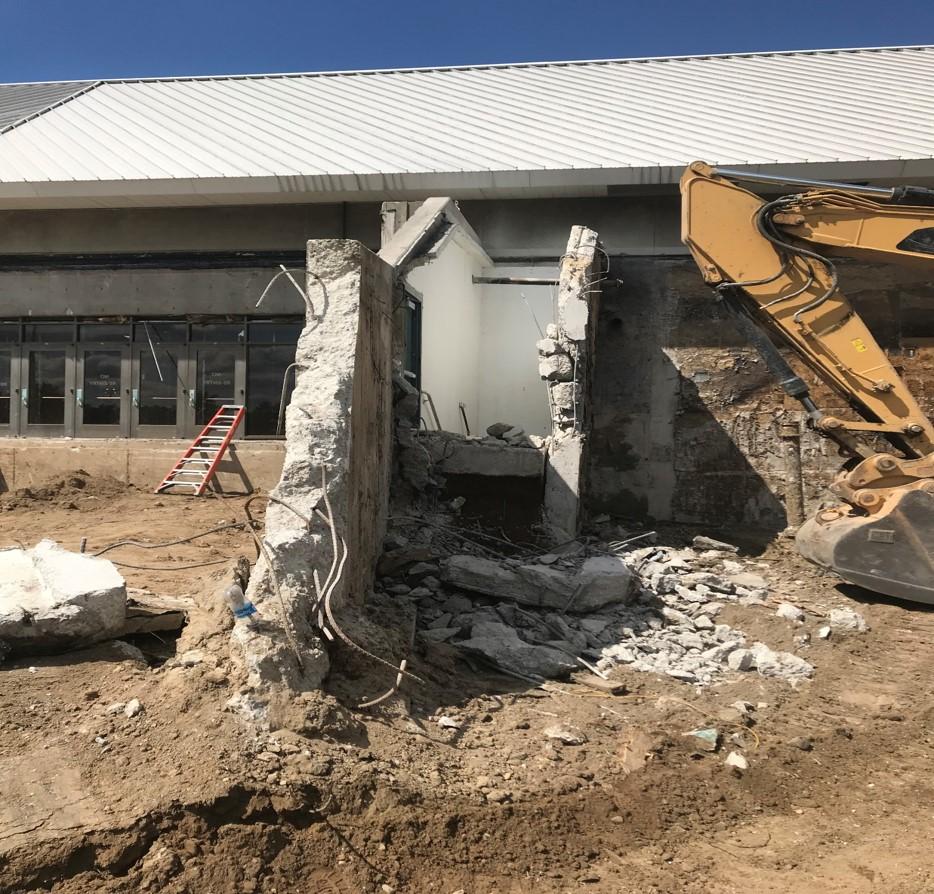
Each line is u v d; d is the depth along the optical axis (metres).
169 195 14.12
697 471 12.17
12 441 13.86
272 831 3.86
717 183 8.31
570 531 9.06
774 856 4.27
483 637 6.58
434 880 3.86
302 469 5.55
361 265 6.64
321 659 4.91
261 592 5.01
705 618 7.54
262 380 15.22
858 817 4.71
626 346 12.38
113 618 5.14
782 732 5.66
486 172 13.31
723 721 5.71
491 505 9.20
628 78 17.97
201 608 5.46
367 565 6.94
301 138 15.54
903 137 13.74
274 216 14.86
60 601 5.00
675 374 12.26
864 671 6.73
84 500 11.91
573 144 14.48
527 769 4.79
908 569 7.90
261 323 15.20
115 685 4.72
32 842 3.51
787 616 7.59
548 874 4.00
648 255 12.97
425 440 9.18
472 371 13.91
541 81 18.09
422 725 5.04
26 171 14.47
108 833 3.60
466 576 7.54
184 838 3.72
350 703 4.92
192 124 16.52
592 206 13.92
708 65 18.52
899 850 4.34
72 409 15.65
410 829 4.05
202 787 3.89
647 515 12.26
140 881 3.53
